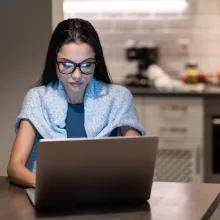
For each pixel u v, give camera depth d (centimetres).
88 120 223
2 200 183
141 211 172
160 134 459
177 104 455
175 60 523
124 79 526
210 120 455
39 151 166
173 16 520
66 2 526
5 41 279
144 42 514
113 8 525
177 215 167
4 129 283
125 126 227
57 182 172
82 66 205
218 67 519
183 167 459
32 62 279
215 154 457
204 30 518
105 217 165
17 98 281
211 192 197
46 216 165
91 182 176
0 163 284
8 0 278
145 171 180
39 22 277
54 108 222
